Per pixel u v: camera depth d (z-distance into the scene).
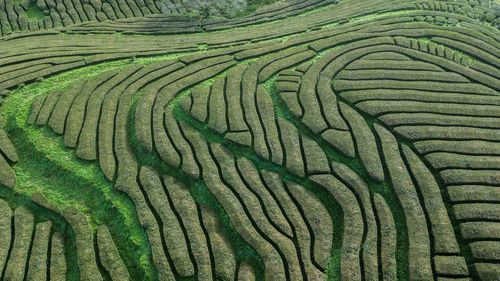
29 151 36.47
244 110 37.97
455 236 28.22
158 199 31.64
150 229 29.89
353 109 37.41
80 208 32.53
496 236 27.55
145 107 38.62
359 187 31.38
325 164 32.94
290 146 34.53
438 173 31.83
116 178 33.50
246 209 30.64
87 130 37.19
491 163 32.09
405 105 37.25
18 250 29.66
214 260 28.20
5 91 41.78
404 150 33.62
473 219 28.66
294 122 36.78
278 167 33.38
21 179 34.59
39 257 29.25
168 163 33.75
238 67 43.69
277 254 28.06
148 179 33.12
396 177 31.61
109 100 40.12
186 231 29.72
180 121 37.41
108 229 31.08
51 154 35.66
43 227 31.31
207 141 35.72
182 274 27.52
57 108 39.38
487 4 58.09
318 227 29.45
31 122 38.38
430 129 34.88
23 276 28.33
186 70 43.78
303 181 32.41
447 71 42.47
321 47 46.19
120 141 36.06
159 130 36.38
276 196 31.42
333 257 28.09
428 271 26.56
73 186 33.94
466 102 38.12
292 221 29.80
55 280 28.11
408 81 40.56
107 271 28.39
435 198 30.17
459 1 58.91
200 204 31.61
